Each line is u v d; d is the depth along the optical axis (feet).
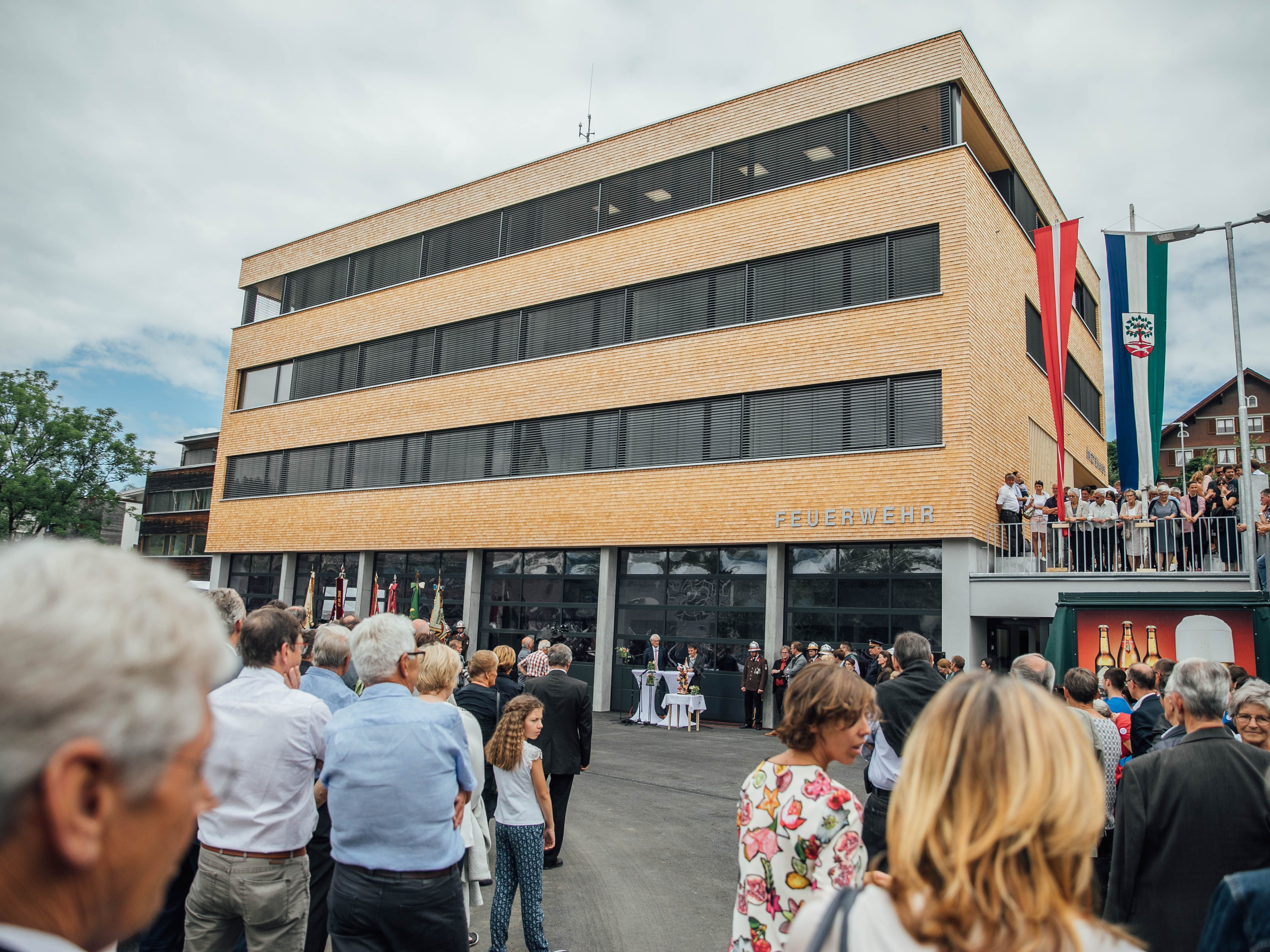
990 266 58.13
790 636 58.34
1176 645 37.52
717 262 64.95
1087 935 4.31
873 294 57.88
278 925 12.11
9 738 2.56
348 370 88.79
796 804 9.33
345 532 84.38
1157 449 49.16
